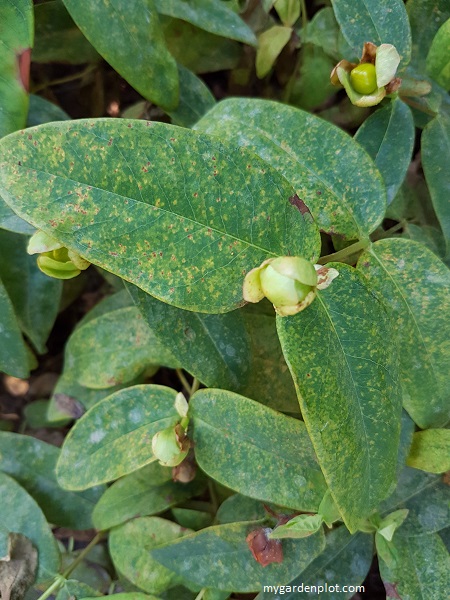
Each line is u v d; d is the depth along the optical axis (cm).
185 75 14
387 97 12
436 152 13
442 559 12
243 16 15
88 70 16
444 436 12
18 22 11
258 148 11
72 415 15
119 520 14
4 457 15
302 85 16
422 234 14
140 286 9
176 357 12
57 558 14
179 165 9
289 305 8
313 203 11
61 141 8
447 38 12
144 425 13
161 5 13
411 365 11
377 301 10
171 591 14
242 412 12
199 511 15
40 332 15
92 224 9
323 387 9
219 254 9
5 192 8
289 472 12
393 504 13
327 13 15
